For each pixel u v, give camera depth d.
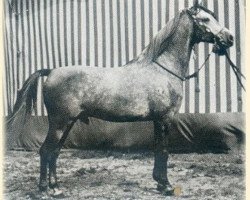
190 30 10.14
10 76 11.58
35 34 11.23
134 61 10.13
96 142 10.63
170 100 10.06
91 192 10.17
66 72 9.99
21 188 10.65
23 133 10.92
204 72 10.55
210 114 10.56
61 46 11.01
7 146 11.00
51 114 10.04
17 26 11.41
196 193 10.09
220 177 10.24
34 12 11.21
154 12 10.59
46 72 10.13
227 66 10.48
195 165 10.32
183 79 10.20
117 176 10.34
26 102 10.16
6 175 10.95
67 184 10.28
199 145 10.53
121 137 10.55
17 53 11.43
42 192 10.20
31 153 10.97
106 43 10.80
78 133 10.68
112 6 10.75
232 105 10.51
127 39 10.73
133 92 9.95
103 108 9.95
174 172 10.27
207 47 10.45
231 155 10.45
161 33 10.17
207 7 10.43
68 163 10.58
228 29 10.41
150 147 10.46
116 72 10.02
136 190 10.13
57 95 9.96
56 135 10.00
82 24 10.88
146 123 10.47
